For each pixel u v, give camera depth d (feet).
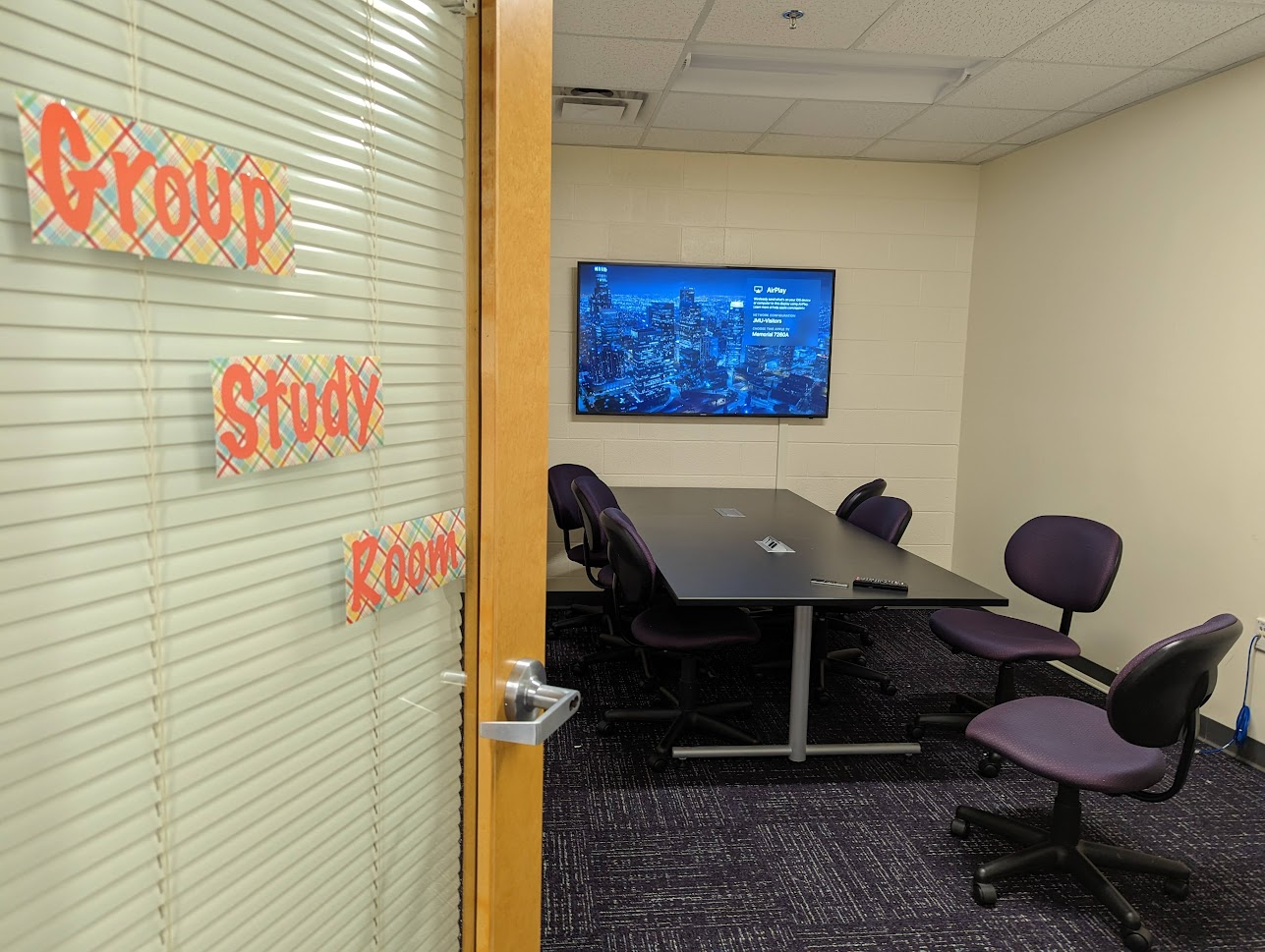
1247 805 8.80
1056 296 13.53
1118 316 12.17
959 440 16.34
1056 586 10.15
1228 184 10.32
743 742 9.88
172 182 1.92
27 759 1.72
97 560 1.85
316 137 2.36
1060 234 13.46
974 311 15.85
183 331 2.02
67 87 1.72
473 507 3.11
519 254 3.01
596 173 15.02
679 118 13.01
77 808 1.83
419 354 2.86
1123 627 11.98
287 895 2.45
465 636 3.16
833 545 10.75
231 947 2.27
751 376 15.61
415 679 2.99
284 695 2.40
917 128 13.33
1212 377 10.53
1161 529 11.35
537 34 3.04
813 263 15.64
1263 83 9.84
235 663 2.23
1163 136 11.34
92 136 1.74
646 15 9.20
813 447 16.07
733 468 15.98
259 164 2.16
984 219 15.60
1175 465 11.12
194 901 2.14
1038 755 6.86
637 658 12.80
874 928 6.73
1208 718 10.50
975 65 10.87
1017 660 9.33
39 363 1.71
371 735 2.78
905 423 16.20
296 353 2.35
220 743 2.19
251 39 2.14
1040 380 13.89
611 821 8.29
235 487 2.19
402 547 2.78
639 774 9.29
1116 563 9.67
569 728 10.44
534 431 3.19
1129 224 11.94
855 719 10.84
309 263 2.37
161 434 1.98
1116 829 8.27
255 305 2.21
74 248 1.75
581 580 15.66
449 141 2.93
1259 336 9.89
